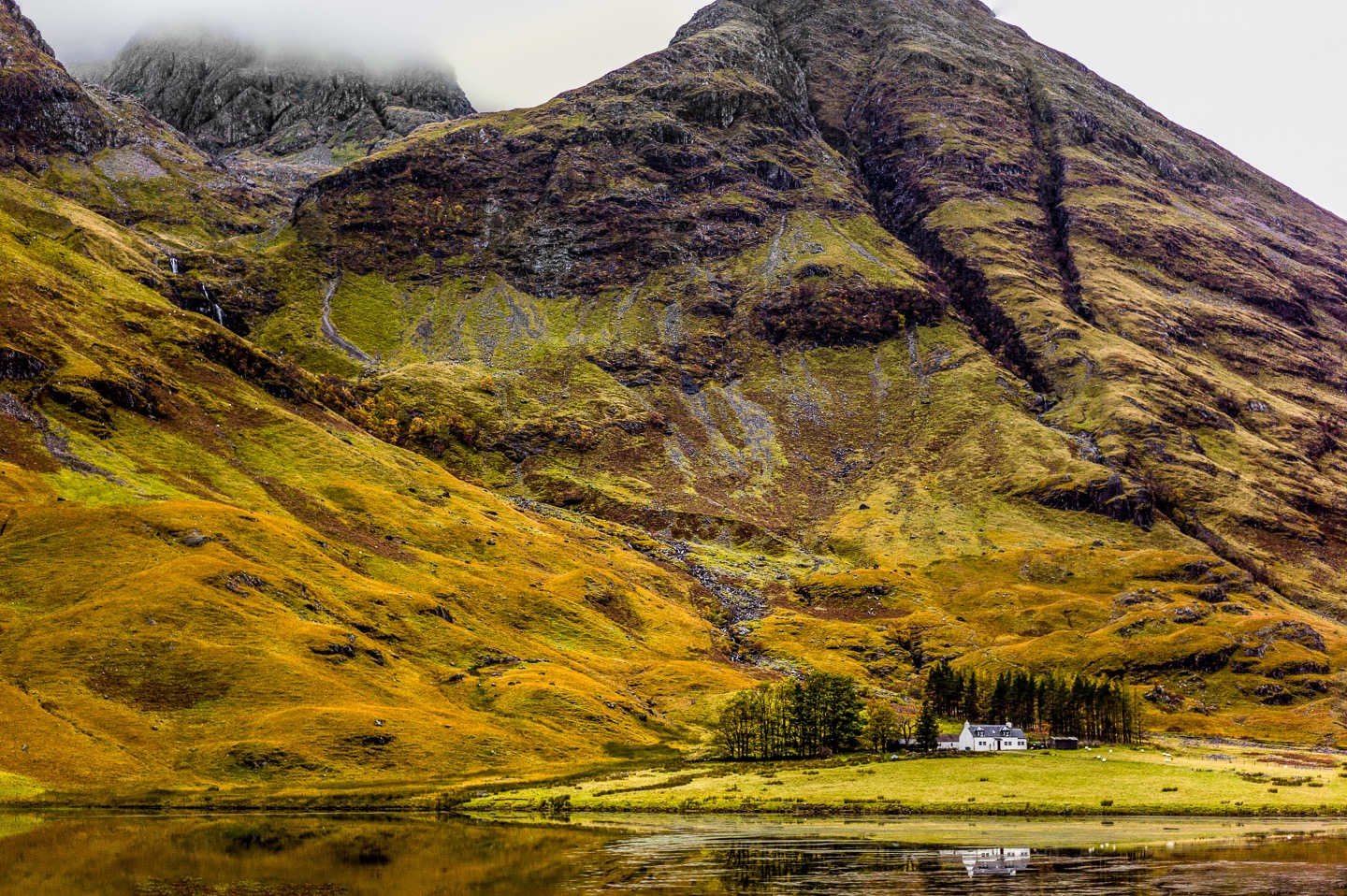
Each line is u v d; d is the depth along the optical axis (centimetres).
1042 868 11600
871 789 17575
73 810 15000
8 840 12700
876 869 11531
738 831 14188
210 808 15525
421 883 10888
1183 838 13688
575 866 11706
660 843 13225
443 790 17325
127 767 17388
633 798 16850
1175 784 17962
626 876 11150
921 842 13325
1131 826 14825
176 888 10706
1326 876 11088
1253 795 17088
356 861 11938
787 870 11488
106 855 12031
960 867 11656
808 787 17875
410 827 14350
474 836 13625
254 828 14000
